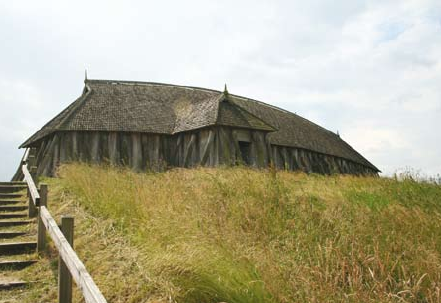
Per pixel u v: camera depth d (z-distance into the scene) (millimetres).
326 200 8359
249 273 4641
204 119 18719
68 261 3990
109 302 4645
